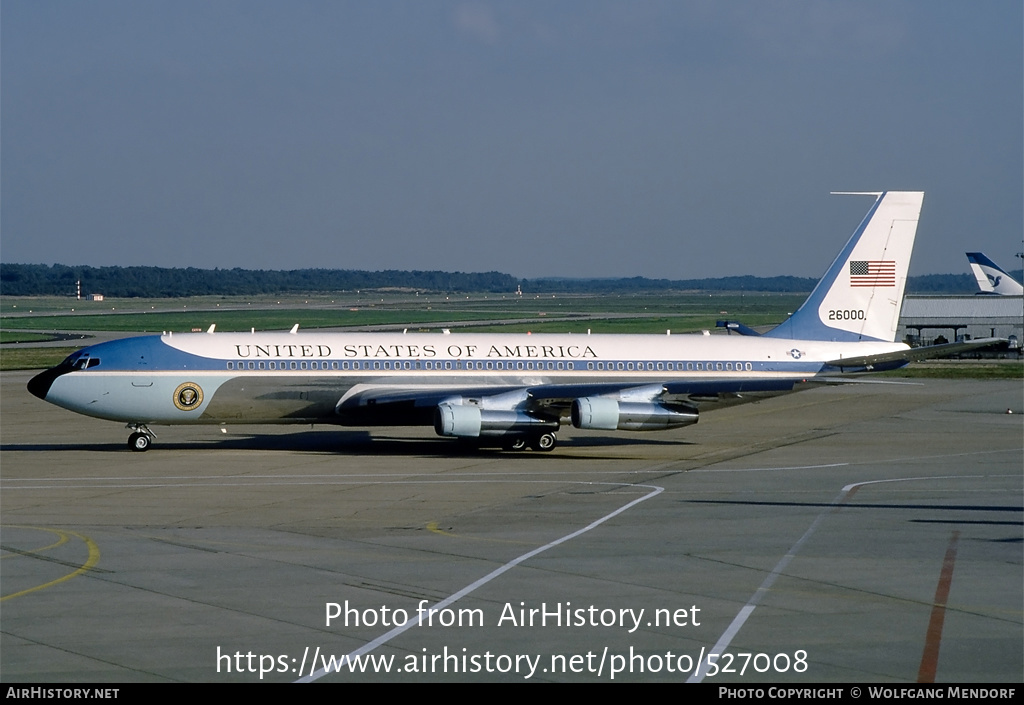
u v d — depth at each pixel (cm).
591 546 5903
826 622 4406
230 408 10394
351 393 10581
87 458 9831
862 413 15125
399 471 9069
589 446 11219
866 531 6388
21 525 6494
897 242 12062
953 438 11938
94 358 10162
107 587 4925
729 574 5241
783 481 8538
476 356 11100
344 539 6088
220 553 5681
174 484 8244
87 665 3825
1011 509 7200
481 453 10500
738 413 15162
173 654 3959
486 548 5838
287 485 8219
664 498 7650
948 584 5047
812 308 12019
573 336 11644
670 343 11688
